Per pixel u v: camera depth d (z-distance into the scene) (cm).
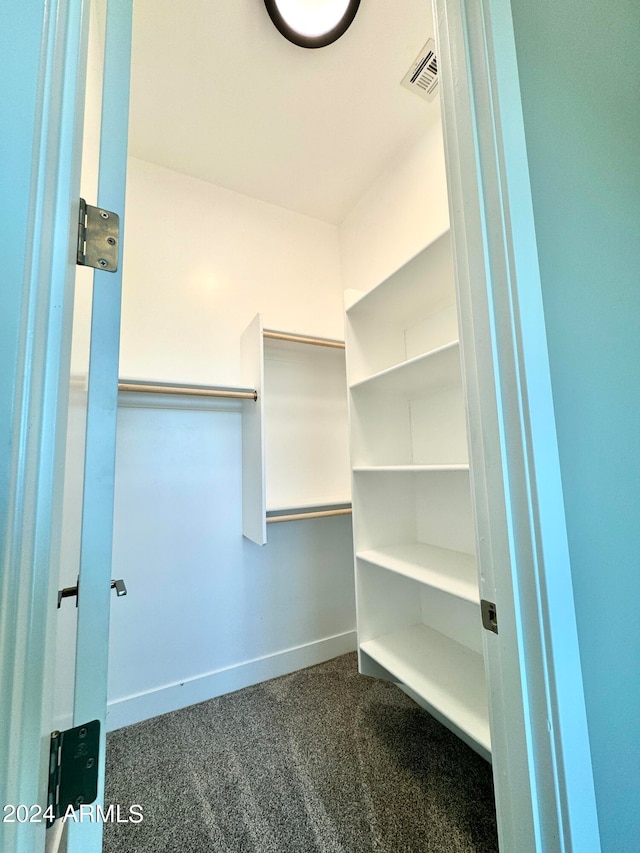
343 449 229
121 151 54
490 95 66
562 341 66
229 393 178
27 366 33
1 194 32
